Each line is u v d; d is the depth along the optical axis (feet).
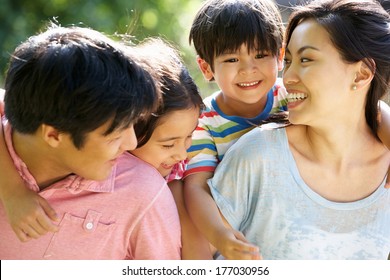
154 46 9.15
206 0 10.70
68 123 7.16
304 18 8.70
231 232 8.41
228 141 9.95
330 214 8.84
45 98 7.14
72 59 7.14
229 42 9.89
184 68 8.95
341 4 8.55
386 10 9.80
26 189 7.55
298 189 8.82
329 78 8.43
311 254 8.83
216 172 9.08
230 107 10.21
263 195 8.84
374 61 8.61
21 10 21.85
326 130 8.69
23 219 7.32
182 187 9.52
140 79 7.39
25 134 7.52
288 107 8.79
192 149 9.77
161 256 8.25
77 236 7.92
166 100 8.50
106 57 7.25
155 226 8.15
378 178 9.00
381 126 9.09
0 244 7.84
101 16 21.44
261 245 9.01
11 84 7.38
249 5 9.99
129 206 8.02
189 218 9.14
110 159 7.51
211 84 17.48
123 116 7.18
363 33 8.50
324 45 8.42
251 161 8.77
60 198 7.88
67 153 7.45
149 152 8.83
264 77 10.02
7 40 21.12
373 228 8.96
